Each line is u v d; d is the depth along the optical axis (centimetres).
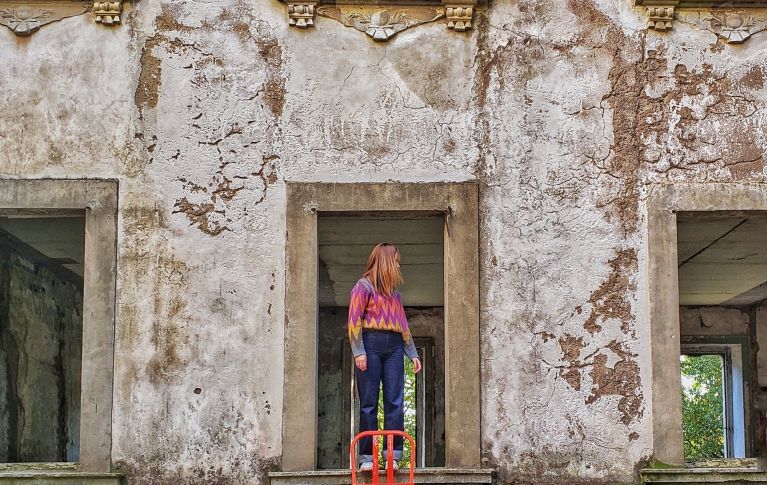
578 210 732
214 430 702
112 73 738
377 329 675
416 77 745
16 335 903
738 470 690
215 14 747
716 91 745
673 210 730
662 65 748
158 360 709
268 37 746
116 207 724
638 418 709
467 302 721
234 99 739
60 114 732
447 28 750
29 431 938
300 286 718
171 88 739
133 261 719
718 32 750
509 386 712
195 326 713
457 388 711
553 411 710
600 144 741
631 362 715
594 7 755
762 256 1003
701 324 1305
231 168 731
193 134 734
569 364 715
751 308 1305
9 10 740
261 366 710
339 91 742
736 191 731
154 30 744
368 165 734
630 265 726
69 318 1094
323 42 746
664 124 741
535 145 739
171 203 726
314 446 701
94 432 698
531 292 723
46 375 999
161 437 700
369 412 670
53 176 726
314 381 708
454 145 739
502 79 746
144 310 714
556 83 747
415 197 731
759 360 1293
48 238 884
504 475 702
